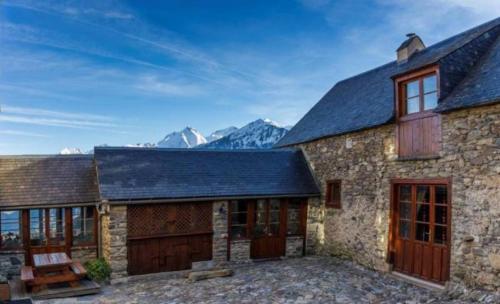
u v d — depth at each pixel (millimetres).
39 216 11664
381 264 10609
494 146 7582
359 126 11328
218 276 11000
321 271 11055
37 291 9547
